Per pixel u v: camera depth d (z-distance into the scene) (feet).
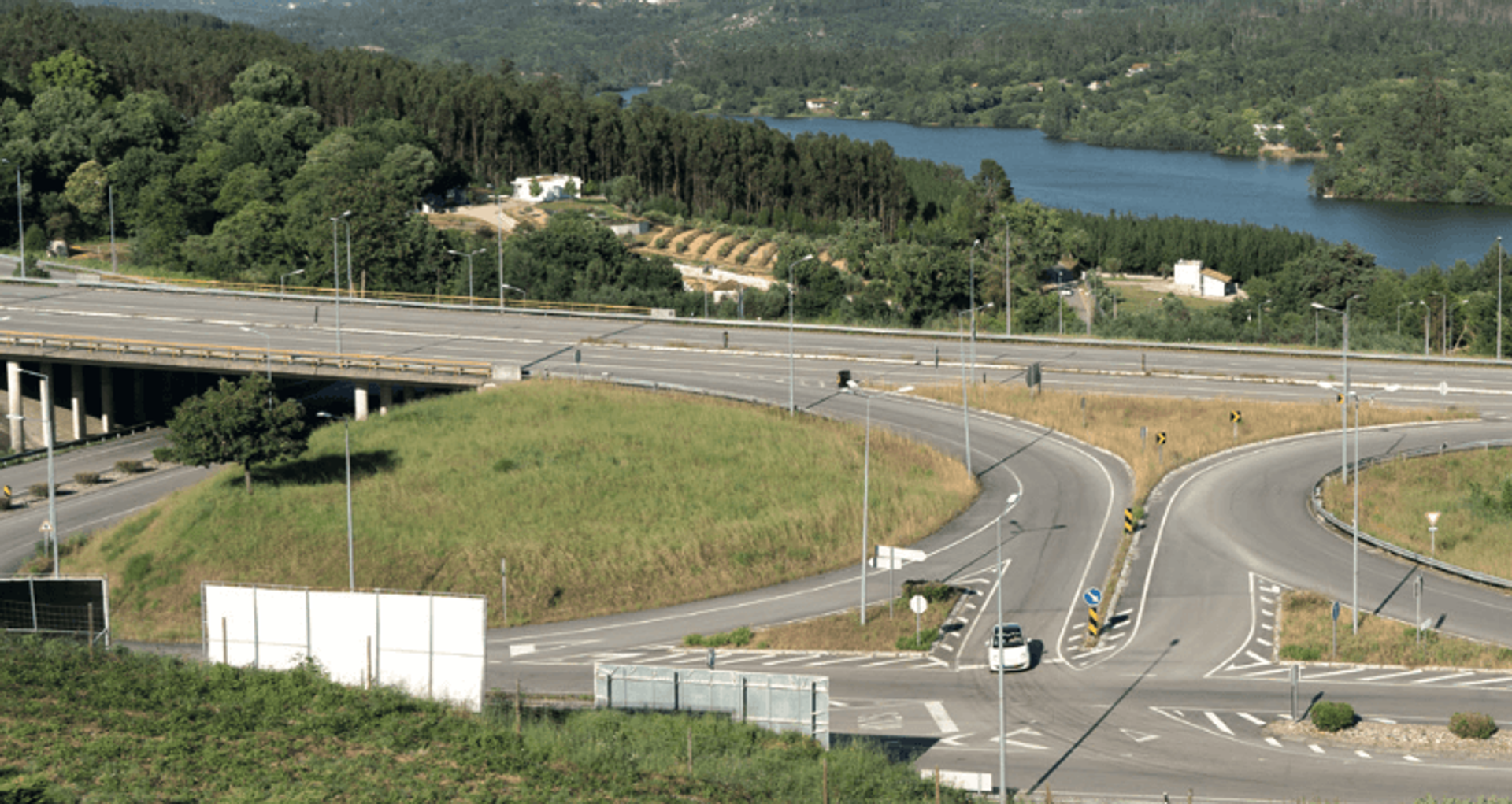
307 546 524.93
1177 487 565.12
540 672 413.80
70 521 602.03
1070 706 374.02
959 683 393.70
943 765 336.08
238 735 312.50
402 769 300.20
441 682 339.16
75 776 286.66
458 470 586.04
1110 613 443.32
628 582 496.23
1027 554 498.28
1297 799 315.37
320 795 285.84
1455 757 336.70
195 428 556.51
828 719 343.26
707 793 296.30
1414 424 642.22
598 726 334.85
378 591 341.21
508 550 514.68
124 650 369.91
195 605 499.51
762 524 531.09
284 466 593.42
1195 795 318.45
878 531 529.86
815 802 298.15
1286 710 369.09
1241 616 438.40
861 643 427.74
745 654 426.10
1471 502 556.51
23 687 333.42
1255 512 534.78
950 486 570.05
